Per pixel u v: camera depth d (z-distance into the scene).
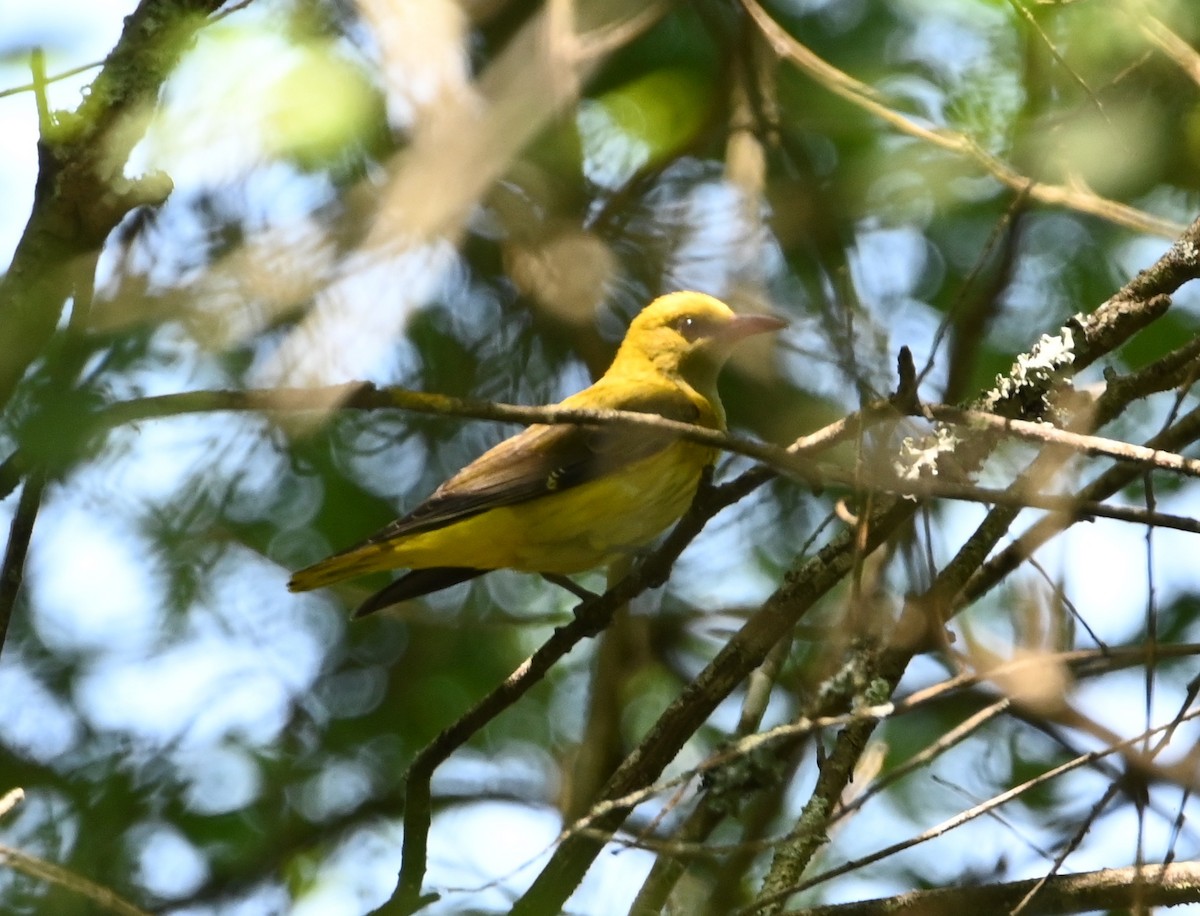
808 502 12.65
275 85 8.48
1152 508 6.87
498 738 12.66
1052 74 10.67
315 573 10.43
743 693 12.05
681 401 11.38
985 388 11.41
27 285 6.18
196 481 8.79
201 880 11.74
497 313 12.57
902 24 11.75
